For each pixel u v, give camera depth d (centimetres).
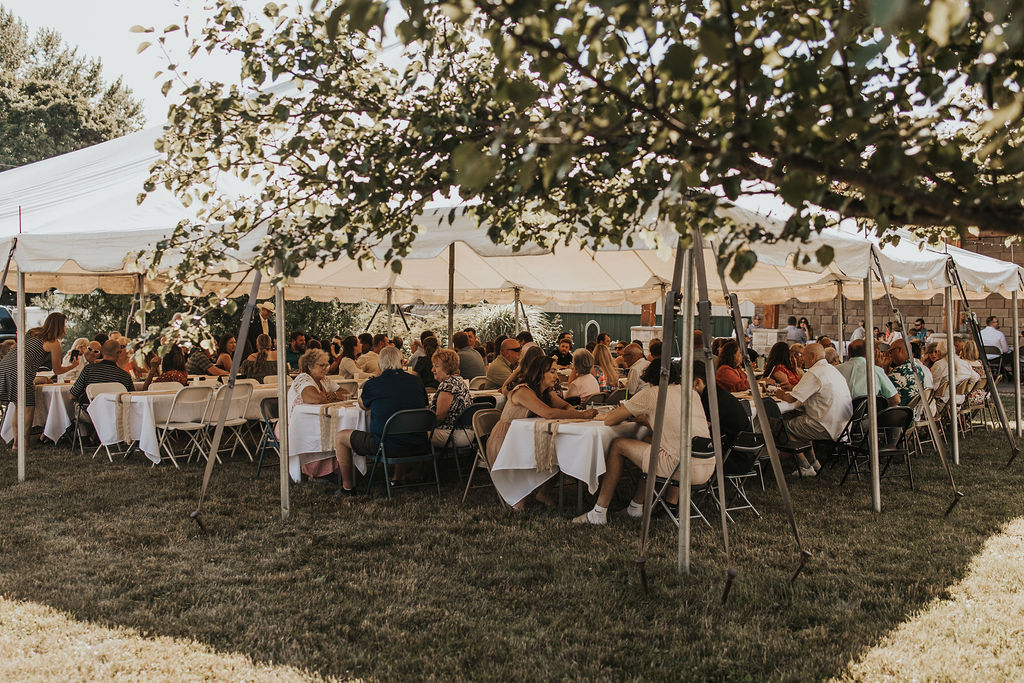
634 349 1003
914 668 371
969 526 623
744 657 388
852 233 683
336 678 363
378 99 331
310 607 447
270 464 860
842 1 236
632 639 409
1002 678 359
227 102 324
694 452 595
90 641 396
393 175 307
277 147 339
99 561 521
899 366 954
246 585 482
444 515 645
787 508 477
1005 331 2180
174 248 369
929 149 201
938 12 154
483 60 336
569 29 208
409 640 405
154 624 420
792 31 220
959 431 1148
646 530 470
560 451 632
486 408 742
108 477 780
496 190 299
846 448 781
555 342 2297
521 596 466
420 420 699
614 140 243
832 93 208
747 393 866
